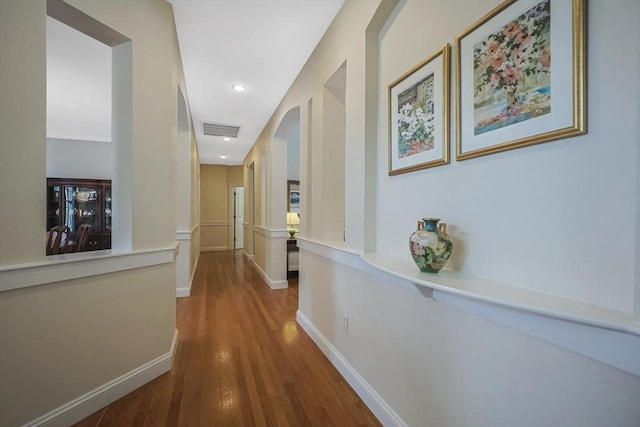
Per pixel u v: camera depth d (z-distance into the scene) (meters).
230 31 2.40
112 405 1.70
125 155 1.87
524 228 0.94
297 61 2.88
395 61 1.62
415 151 1.44
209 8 2.14
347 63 2.01
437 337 1.23
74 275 1.54
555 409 0.80
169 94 2.10
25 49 1.34
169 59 2.10
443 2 1.27
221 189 9.00
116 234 1.89
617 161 0.72
